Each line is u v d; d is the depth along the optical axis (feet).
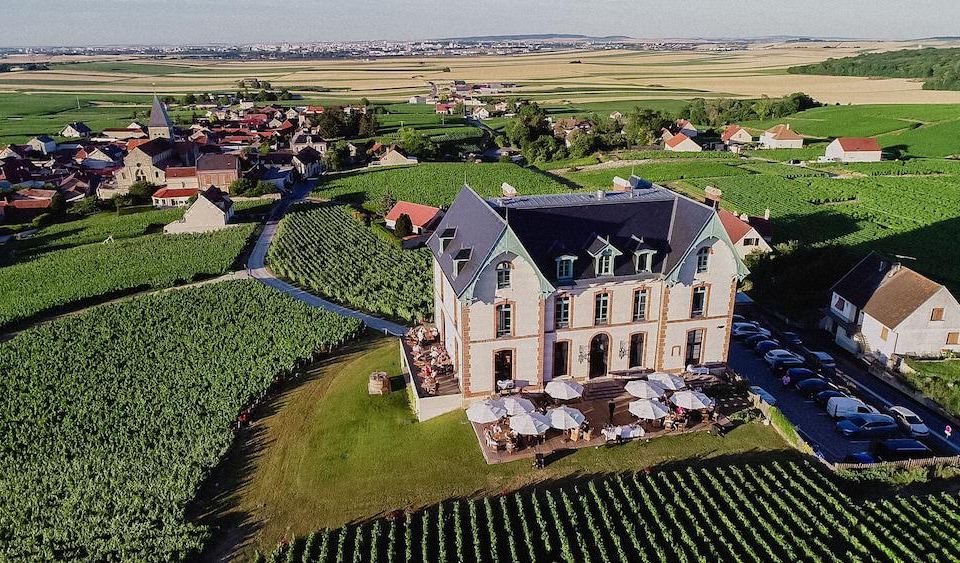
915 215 396.78
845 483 150.92
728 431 170.30
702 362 193.26
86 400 205.26
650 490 147.64
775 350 215.31
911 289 212.43
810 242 348.79
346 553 136.46
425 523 137.69
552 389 172.14
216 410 193.77
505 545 134.92
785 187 483.92
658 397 169.48
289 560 134.41
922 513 141.38
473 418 162.61
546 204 188.24
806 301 256.93
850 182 495.41
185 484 159.94
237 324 254.88
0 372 227.40
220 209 415.03
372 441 172.65
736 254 182.09
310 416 188.44
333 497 153.69
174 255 357.82
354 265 329.72
